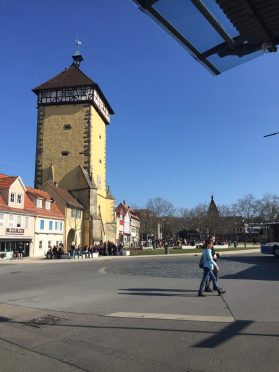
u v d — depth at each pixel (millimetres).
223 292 14461
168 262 35781
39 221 52469
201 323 9688
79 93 65000
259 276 20891
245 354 7180
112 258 46625
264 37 5449
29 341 8383
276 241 38469
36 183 64188
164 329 9164
